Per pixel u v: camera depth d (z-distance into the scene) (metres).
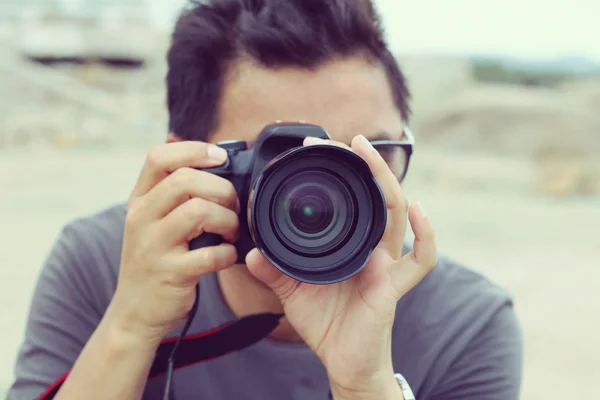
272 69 1.64
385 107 1.74
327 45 1.63
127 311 1.61
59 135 27.55
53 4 46.00
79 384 1.61
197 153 1.60
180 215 1.55
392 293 1.58
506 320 1.89
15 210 13.55
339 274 1.48
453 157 26.19
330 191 1.49
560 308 7.56
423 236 1.56
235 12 1.72
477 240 11.52
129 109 34.22
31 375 1.79
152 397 1.84
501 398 1.83
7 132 27.16
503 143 28.81
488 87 42.12
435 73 40.94
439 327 1.86
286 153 1.42
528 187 19.45
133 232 1.59
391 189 1.58
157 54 43.88
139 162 22.33
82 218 2.07
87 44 43.69
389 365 1.63
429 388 1.85
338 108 1.65
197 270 1.56
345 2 1.67
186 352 1.74
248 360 1.81
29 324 1.89
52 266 1.94
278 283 1.64
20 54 42.75
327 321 1.63
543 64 53.66
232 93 1.70
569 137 26.78
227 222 1.58
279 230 1.48
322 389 1.82
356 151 1.57
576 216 14.64
